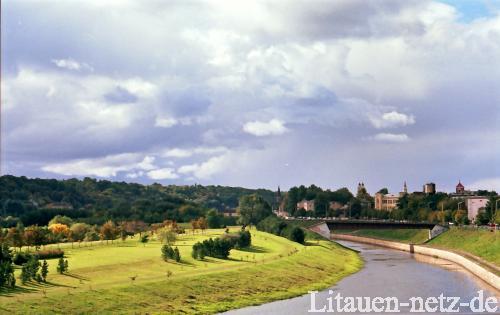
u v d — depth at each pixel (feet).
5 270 408.05
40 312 366.02
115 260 547.08
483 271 607.37
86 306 392.47
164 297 442.50
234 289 497.05
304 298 494.18
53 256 557.74
